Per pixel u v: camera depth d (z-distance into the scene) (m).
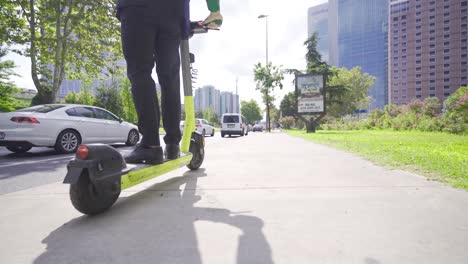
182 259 1.70
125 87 33.97
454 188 3.33
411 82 115.19
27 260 1.72
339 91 34.78
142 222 2.34
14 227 2.26
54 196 3.28
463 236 1.98
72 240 2.00
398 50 117.44
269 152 7.79
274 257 1.72
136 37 3.00
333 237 1.99
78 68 19.66
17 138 7.26
